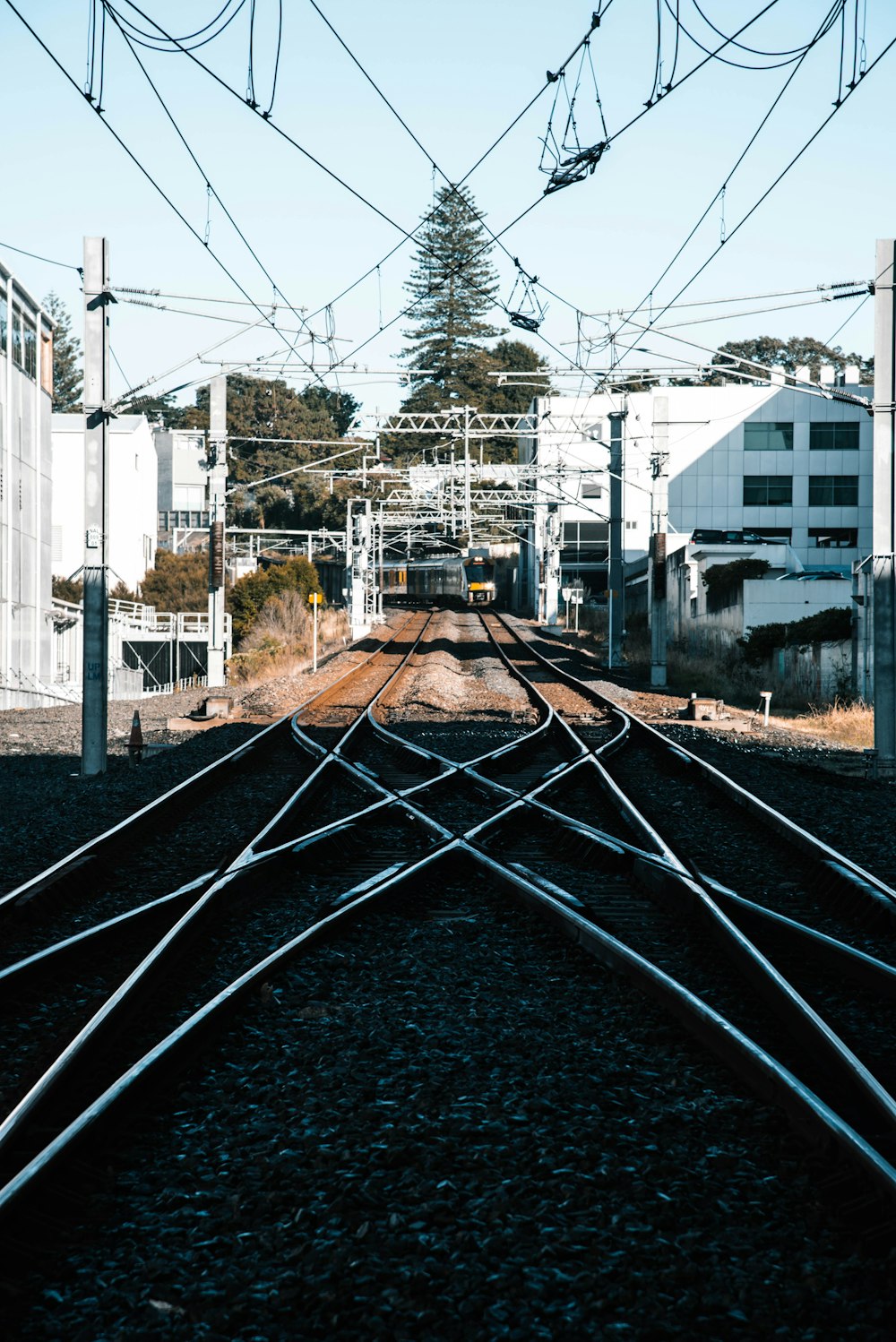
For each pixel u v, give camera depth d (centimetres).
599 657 5622
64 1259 464
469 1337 412
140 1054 668
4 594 4022
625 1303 430
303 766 2016
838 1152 532
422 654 5566
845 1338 416
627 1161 536
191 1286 445
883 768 2042
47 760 2181
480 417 4062
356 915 973
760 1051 631
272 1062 662
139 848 1299
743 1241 473
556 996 789
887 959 902
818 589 4325
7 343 4044
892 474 2067
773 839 1356
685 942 930
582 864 1234
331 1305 430
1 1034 707
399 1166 533
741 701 3656
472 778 1739
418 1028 719
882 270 2048
